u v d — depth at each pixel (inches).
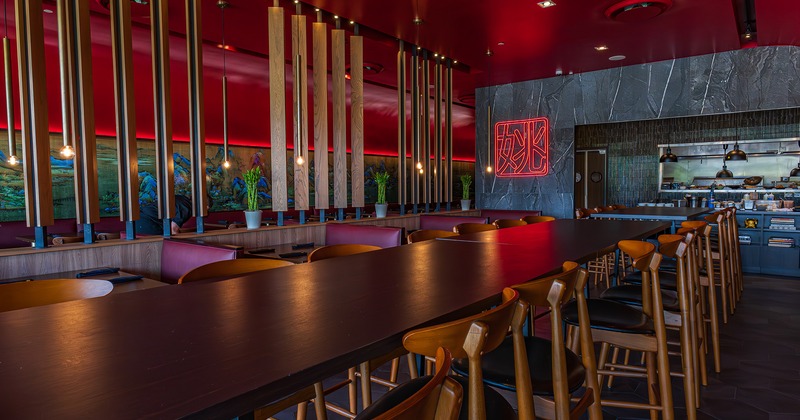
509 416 56.9
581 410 67.8
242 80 343.0
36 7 135.8
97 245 143.7
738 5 241.0
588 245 116.6
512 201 374.3
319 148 226.2
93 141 148.9
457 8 218.8
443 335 45.1
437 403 33.9
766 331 171.8
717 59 294.5
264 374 37.8
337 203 235.0
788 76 274.8
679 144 380.8
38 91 135.6
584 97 340.5
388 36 271.1
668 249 103.0
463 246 116.2
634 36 259.9
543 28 246.7
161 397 33.7
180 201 222.4
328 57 303.3
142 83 300.8
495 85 381.4
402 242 195.5
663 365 87.7
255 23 238.1
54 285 78.9
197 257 143.8
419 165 287.7
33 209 135.9
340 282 74.2
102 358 41.9
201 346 44.8
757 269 285.1
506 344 79.8
